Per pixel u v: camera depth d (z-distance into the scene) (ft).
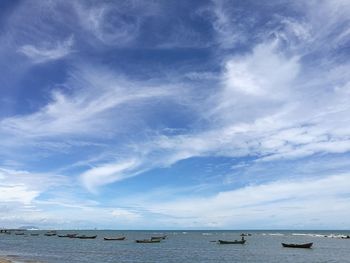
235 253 298.97
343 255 278.87
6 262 197.98
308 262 235.20
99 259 241.55
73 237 611.47
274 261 237.66
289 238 623.77
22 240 524.11
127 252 302.25
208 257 261.65
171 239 585.22
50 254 273.13
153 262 227.81
